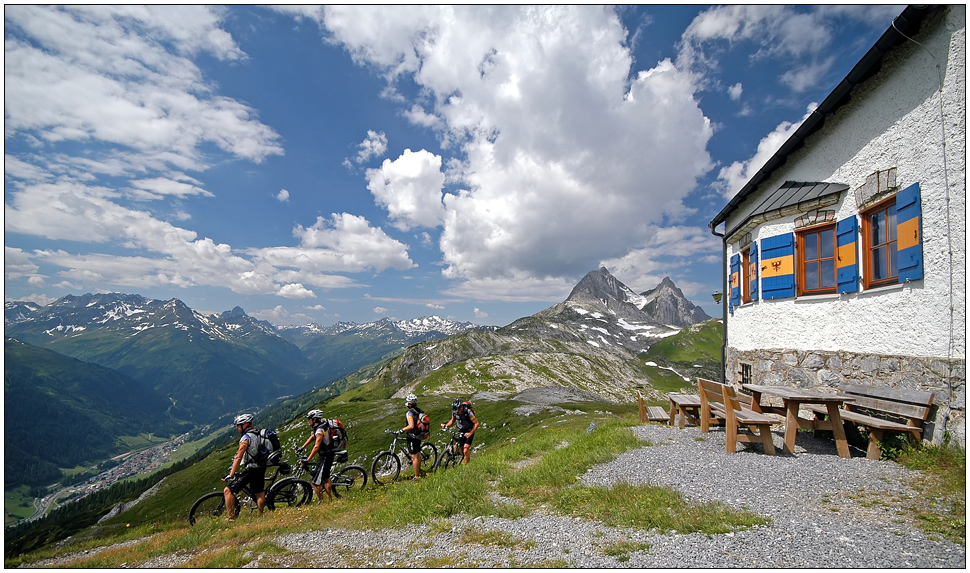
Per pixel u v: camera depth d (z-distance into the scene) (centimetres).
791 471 810
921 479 718
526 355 17200
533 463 1166
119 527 7544
